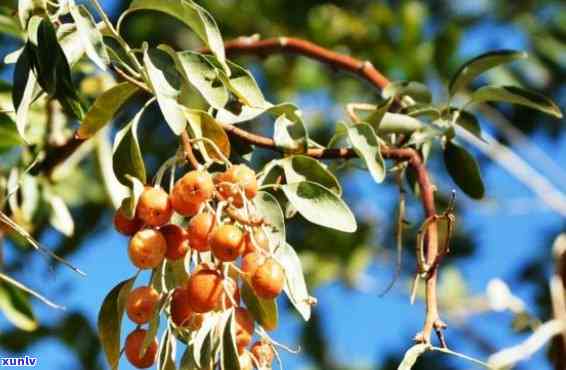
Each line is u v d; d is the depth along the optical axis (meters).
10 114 0.88
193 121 0.71
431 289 0.76
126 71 0.75
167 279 0.70
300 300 0.70
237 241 0.67
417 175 0.80
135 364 0.69
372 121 0.81
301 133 0.77
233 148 0.77
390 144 0.83
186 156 0.70
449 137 0.82
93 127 0.72
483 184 0.82
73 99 0.71
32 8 0.71
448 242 0.76
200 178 0.67
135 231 0.69
